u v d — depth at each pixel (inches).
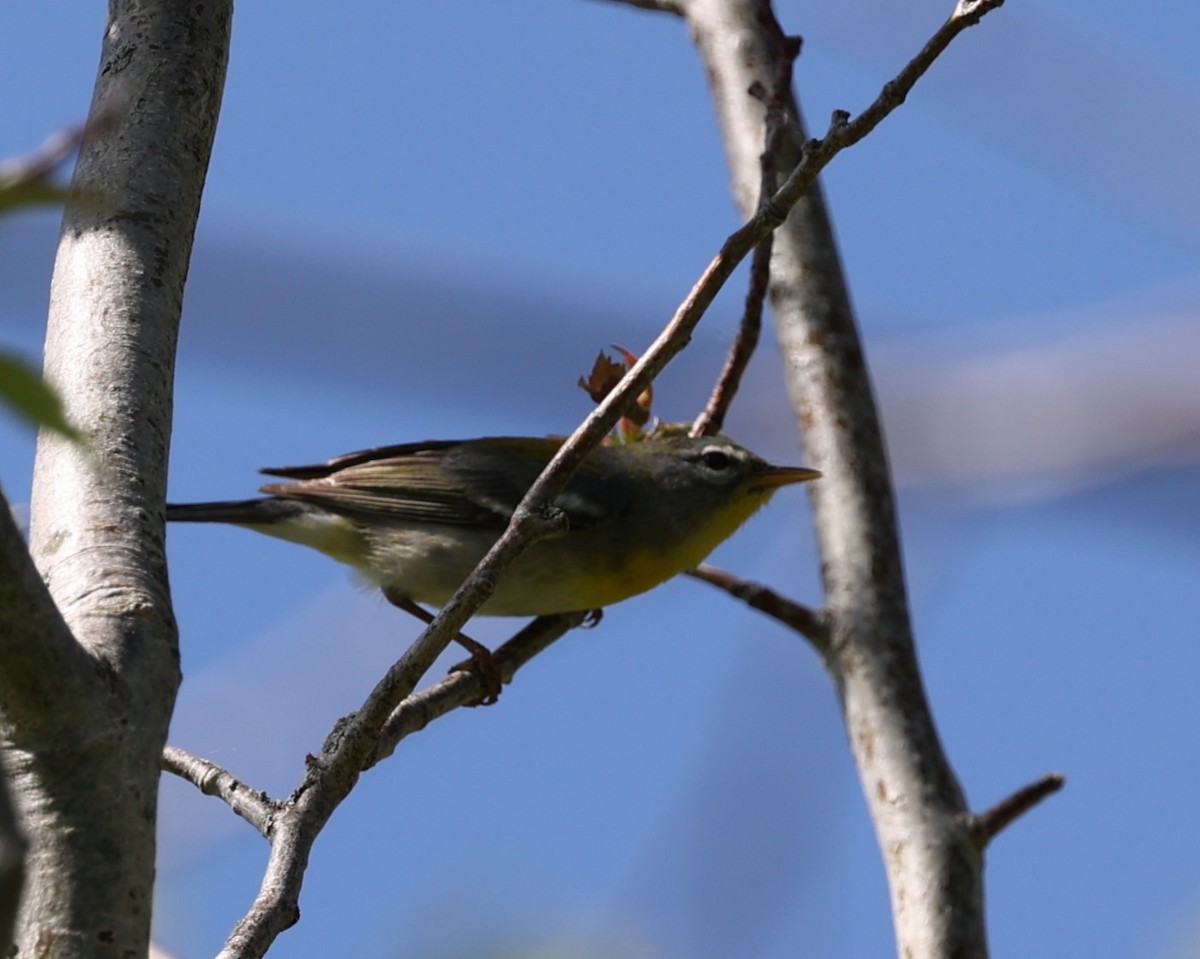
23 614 250.2
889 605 492.7
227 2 374.3
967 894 434.6
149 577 292.4
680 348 356.2
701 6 642.8
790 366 548.1
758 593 491.5
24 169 179.9
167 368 325.4
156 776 272.7
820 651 491.2
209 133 359.9
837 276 562.9
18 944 253.4
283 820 334.3
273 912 309.1
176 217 342.0
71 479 305.0
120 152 346.0
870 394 541.0
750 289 537.0
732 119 610.2
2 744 263.0
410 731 477.7
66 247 340.2
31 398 171.6
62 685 259.0
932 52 348.2
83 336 323.0
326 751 344.8
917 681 479.5
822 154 351.6
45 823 261.0
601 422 355.9
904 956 434.0
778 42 507.8
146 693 275.0
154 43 360.2
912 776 457.4
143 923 263.9
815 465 525.0
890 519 512.1
